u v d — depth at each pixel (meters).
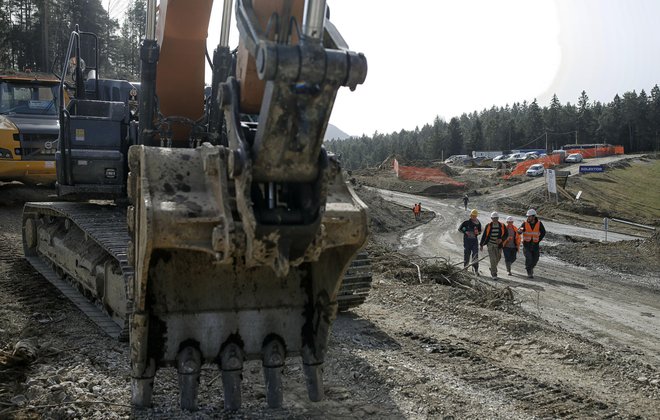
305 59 3.32
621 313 11.05
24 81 14.12
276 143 3.62
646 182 66.19
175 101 6.29
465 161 98.19
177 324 4.73
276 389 4.88
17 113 14.10
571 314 10.79
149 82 6.16
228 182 4.16
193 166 4.36
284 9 3.65
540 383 6.14
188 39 5.89
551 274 15.46
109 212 8.27
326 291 4.88
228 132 4.01
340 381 5.83
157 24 6.06
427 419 5.08
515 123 152.50
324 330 4.89
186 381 4.61
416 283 11.55
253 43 3.54
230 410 4.69
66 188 7.67
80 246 8.19
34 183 14.28
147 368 4.64
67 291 8.41
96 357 6.05
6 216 13.52
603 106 152.12
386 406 5.29
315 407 5.11
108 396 5.07
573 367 6.85
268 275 5.05
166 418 4.58
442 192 53.62
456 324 8.45
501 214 39.22
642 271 16.44
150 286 4.69
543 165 67.12
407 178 59.66
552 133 145.62
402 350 7.04
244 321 4.91
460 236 26.97
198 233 4.05
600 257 18.27
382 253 14.33
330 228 4.32
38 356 6.05
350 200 4.54
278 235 3.72
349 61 3.40
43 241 9.88
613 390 6.15
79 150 7.69
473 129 141.88
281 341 4.99
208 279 4.88
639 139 140.38
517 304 10.55
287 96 3.48
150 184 4.18
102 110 7.96
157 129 6.27
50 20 51.56
